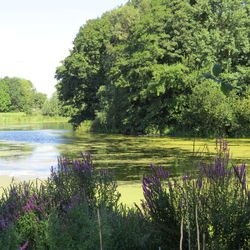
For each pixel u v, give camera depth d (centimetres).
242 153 1766
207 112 2981
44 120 10494
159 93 3362
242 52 3253
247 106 2891
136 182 1063
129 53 3759
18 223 394
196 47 3272
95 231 359
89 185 505
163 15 3462
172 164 1452
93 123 4478
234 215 353
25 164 1573
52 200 452
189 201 366
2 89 13762
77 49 5244
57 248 352
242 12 3228
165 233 381
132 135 3512
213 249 342
